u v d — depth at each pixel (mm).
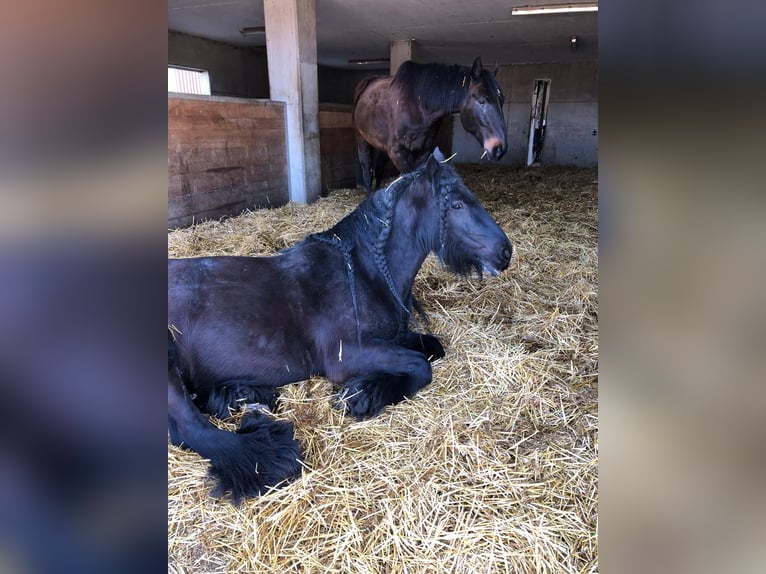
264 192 4441
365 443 1405
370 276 1645
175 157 3441
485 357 1870
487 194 5656
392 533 1112
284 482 1256
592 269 2914
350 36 6852
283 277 1595
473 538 1101
